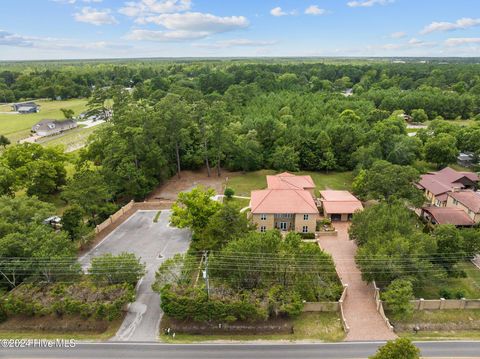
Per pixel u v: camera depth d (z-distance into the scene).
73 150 87.38
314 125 82.69
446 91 137.50
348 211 51.38
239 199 58.97
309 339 30.41
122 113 68.19
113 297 31.89
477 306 34.12
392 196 48.78
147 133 60.78
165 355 28.53
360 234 40.62
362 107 101.44
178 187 65.56
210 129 67.50
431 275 34.25
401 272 33.84
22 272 33.81
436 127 85.12
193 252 39.22
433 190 57.88
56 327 31.72
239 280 33.91
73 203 45.53
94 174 48.88
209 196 45.25
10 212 37.59
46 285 33.69
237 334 31.14
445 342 30.20
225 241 38.91
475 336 31.03
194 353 28.75
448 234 37.84
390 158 70.06
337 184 65.88
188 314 30.98
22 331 31.33
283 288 33.34
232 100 105.44
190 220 42.62
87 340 30.19
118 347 29.39
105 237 47.09
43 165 53.56
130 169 55.84
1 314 32.09
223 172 73.50
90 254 42.69
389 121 84.12
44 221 43.50
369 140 72.44
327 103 104.88
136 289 36.53
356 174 66.31
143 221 51.94
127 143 58.09
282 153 70.19
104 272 33.59
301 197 48.88
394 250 34.75
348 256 42.94
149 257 42.19
